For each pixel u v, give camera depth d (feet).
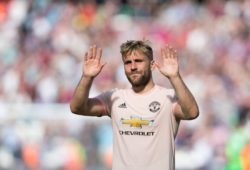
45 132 136.56
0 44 187.93
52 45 188.96
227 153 136.36
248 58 193.98
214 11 208.54
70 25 197.98
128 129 66.49
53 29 195.00
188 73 177.99
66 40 191.21
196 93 168.35
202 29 200.13
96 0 211.20
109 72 171.94
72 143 135.13
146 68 66.85
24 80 171.53
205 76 177.27
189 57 187.73
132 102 66.95
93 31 197.88
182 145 141.08
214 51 193.06
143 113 66.39
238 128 140.36
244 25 205.46
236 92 173.06
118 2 212.02
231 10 210.18
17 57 182.70
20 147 135.54
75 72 178.29
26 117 138.00
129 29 200.34
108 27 200.54
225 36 199.00
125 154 66.23
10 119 137.80
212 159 138.72
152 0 212.43
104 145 134.62
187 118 65.87
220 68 184.75
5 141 135.44
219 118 147.33
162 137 66.18
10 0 202.59
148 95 67.00
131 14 209.36
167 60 65.72
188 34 197.36
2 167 134.31
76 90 67.00
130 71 66.90
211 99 153.28
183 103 65.00
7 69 174.91
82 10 203.51
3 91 169.99
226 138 142.51
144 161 65.87
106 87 168.14
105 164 134.10
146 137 66.18
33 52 185.78
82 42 192.85
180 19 205.05
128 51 66.80
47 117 137.39
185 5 209.26
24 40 191.21
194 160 139.33
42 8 201.57
